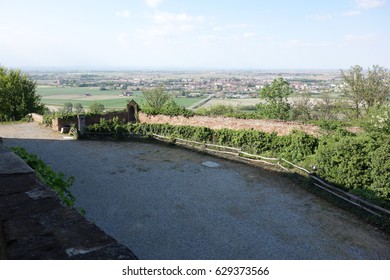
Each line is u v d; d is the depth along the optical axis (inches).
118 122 973.8
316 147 649.0
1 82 1198.9
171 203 465.4
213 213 435.2
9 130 994.1
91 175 580.7
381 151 454.9
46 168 276.2
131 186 529.7
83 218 109.0
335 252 345.4
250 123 840.3
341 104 1059.3
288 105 1155.9
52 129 1010.7
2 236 97.4
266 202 474.3
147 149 781.9
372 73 999.6
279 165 623.2
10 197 126.1
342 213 441.1
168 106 1214.3
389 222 396.5
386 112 546.0
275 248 351.9
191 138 833.5
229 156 705.0
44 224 103.6
